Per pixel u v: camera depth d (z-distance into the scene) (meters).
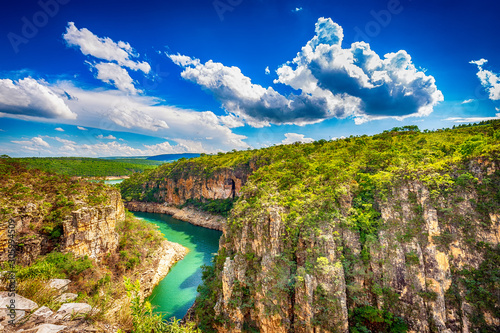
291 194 55.22
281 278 39.41
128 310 11.61
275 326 37.47
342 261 41.44
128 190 175.62
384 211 45.59
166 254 75.62
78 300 12.16
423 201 44.62
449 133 80.31
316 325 35.59
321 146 109.88
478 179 44.44
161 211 155.75
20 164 71.88
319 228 43.66
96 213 56.31
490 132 65.94
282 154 111.69
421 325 36.53
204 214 136.38
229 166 145.12
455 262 40.28
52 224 50.31
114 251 61.34
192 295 56.97
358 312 38.50
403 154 58.78
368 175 52.25
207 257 80.19
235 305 40.34
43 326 9.10
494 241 39.59
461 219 41.88
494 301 36.06
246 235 47.59
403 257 40.69
